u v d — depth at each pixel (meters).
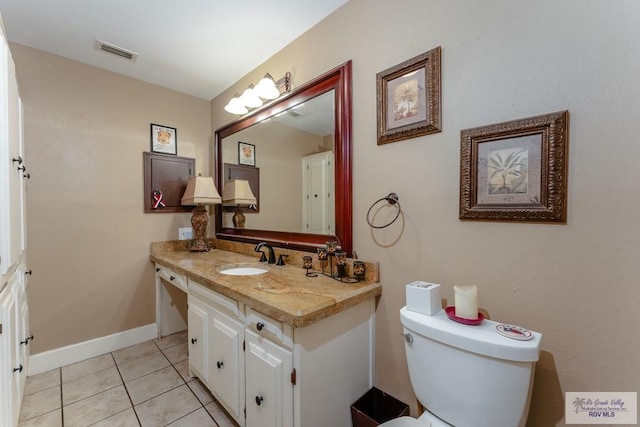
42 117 1.93
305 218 1.81
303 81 1.80
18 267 1.49
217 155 2.67
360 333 1.33
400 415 1.26
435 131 1.19
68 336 2.05
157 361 2.09
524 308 1.00
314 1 1.52
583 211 0.88
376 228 1.42
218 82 2.43
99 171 2.17
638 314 0.81
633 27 0.80
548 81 0.94
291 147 1.90
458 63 1.13
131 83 2.32
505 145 1.02
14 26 1.69
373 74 1.42
